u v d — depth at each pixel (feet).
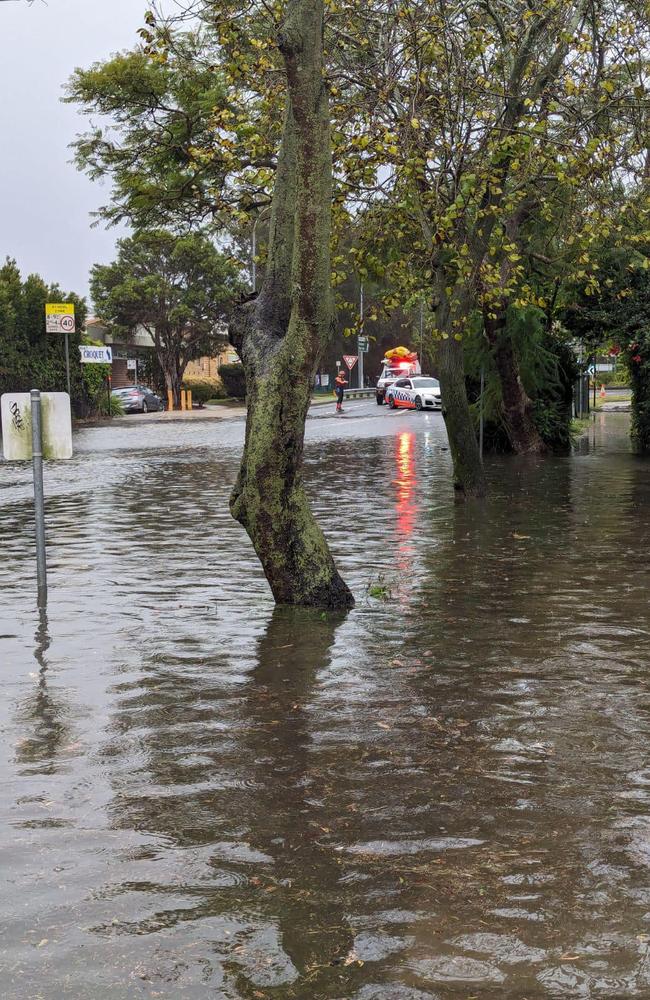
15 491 63.10
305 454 87.51
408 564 36.47
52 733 19.13
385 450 91.56
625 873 13.48
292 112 29.07
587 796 16.10
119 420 160.04
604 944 11.75
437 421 139.74
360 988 10.94
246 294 30.96
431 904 12.71
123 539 43.65
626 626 27.07
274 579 30.04
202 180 67.82
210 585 33.45
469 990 10.89
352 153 47.50
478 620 27.94
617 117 57.72
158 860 13.94
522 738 18.74
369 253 53.78
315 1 26.55
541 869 13.61
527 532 43.75
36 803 15.90
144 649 25.25
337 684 22.18
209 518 50.06
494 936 11.94
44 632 27.12
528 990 10.88
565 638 25.88
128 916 12.45
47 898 12.89
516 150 50.16
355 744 18.49
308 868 13.71
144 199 69.26
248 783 16.70
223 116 51.08
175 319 217.36
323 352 29.19
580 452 88.99
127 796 16.17
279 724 19.61
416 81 45.60
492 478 67.97
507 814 15.42
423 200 49.47
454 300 54.39
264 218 59.11
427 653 24.61
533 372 86.74
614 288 81.56
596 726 19.35
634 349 87.10
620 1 55.83
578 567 35.63
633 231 63.26
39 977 11.15
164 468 77.77
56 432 31.17
